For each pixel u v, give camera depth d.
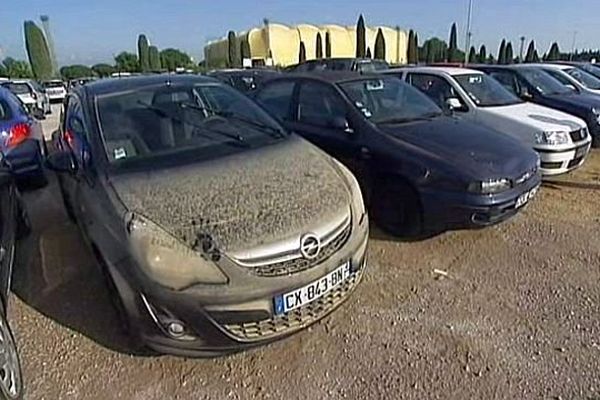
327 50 56.84
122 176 2.79
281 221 2.45
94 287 3.48
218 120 3.52
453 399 2.33
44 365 2.65
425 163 3.84
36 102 14.80
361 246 2.74
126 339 2.86
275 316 2.37
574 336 2.77
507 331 2.84
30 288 3.49
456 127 4.45
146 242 2.31
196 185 2.68
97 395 2.43
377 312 3.07
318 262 2.46
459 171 3.69
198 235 2.33
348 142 4.40
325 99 4.73
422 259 3.82
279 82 5.33
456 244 4.09
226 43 61.19
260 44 60.56
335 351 2.70
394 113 4.65
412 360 2.61
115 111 3.36
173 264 2.27
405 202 4.07
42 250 4.11
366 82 4.88
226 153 3.10
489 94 6.51
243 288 2.27
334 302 2.63
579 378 2.43
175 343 2.36
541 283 3.39
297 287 2.38
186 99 3.65
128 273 2.37
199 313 2.26
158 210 2.46
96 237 2.68
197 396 2.41
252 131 3.47
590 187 5.70
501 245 4.05
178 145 3.17
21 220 4.19
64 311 3.18
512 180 3.75
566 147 5.58
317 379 2.50
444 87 6.51
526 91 8.12
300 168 2.96
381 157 4.11
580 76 9.84
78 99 3.78
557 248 3.97
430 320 2.97
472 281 3.45
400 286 3.40
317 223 2.51
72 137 3.76
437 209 3.81
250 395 2.41
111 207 2.57
